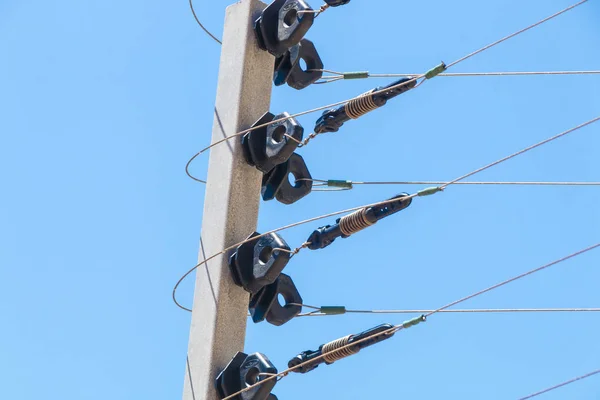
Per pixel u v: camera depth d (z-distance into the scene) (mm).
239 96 16516
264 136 16266
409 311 15984
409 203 16109
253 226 16188
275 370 15312
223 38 17031
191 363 15641
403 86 16422
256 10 17016
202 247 16109
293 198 16672
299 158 16734
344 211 16141
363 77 17359
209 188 16297
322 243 16438
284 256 15688
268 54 16922
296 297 16234
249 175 16297
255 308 16094
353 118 16828
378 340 15555
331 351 15641
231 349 15656
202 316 15773
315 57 17438
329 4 16594
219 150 16406
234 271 15852
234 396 15281
